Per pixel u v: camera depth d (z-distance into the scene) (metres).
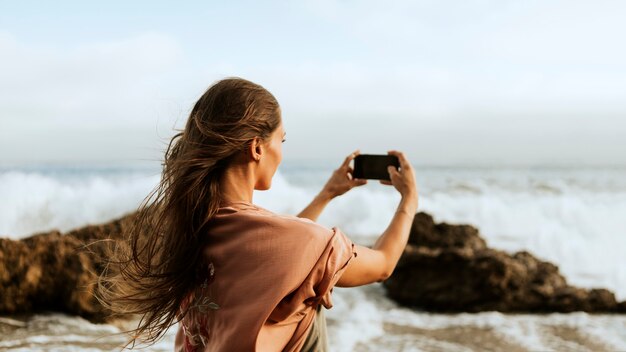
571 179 42.38
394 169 1.81
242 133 1.37
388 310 6.70
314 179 41.19
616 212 17.78
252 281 1.26
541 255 11.91
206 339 1.33
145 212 1.48
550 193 27.62
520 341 5.60
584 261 11.36
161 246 1.41
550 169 62.22
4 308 5.59
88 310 5.62
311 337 1.33
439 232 8.12
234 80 1.44
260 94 1.43
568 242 13.12
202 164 1.35
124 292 1.54
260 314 1.22
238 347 1.22
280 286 1.23
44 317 5.58
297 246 1.27
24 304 5.70
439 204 19.12
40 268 5.79
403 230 1.60
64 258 5.87
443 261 7.00
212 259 1.33
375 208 15.55
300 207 16.58
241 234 1.31
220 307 1.28
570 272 10.34
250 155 1.39
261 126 1.39
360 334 5.72
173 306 1.42
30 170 54.41
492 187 30.11
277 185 17.31
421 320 6.33
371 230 14.28
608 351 5.36
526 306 6.83
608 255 11.77
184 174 1.35
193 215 1.35
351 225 14.91
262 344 1.23
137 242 1.48
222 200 1.38
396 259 1.54
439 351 5.21
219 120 1.37
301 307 1.28
